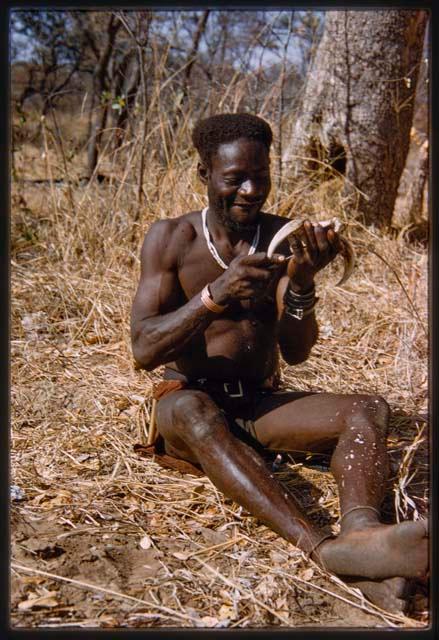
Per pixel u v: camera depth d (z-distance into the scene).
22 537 2.72
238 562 2.65
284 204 5.83
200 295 2.82
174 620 2.36
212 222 3.04
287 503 2.64
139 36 5.91
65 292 5.05
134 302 3.06
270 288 3.03
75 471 3.21
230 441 2.72
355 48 6.11
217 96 6.27
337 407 2.91
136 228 5.66
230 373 3.11
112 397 3.88
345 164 6.43
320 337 4.67
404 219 6.84
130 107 7.12
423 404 3.93
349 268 2.83
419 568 2.34
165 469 3.23
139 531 2.81
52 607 2.38
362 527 2.48
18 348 4.41
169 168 5.67
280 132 5.96
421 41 6.23
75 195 6.26
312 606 2.46
